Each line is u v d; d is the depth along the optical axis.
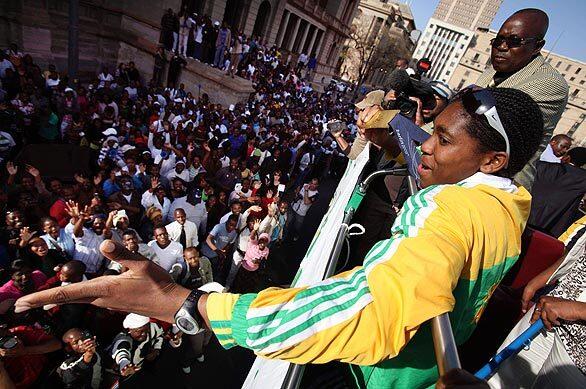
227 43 14.52
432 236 0.62
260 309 0.62
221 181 7.59
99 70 12.52
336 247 1.31
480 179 0.80
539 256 1.53
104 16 12.08
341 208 1.67
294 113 16.56
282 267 7.49
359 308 0.57
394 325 0.56
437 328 0.58
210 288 1.00
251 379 1.48
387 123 1.48
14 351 3.03
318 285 0.64
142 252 4.47
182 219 5.14
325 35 33.56
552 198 2.71
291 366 0.86
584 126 54.81
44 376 3.36
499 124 0.73
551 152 4.00
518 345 1.32
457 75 67.56
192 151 7.53
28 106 7.06
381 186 2.05
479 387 0.46
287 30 27.84
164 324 4.08
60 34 10.78
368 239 2.08
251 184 7.39
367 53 42.72
